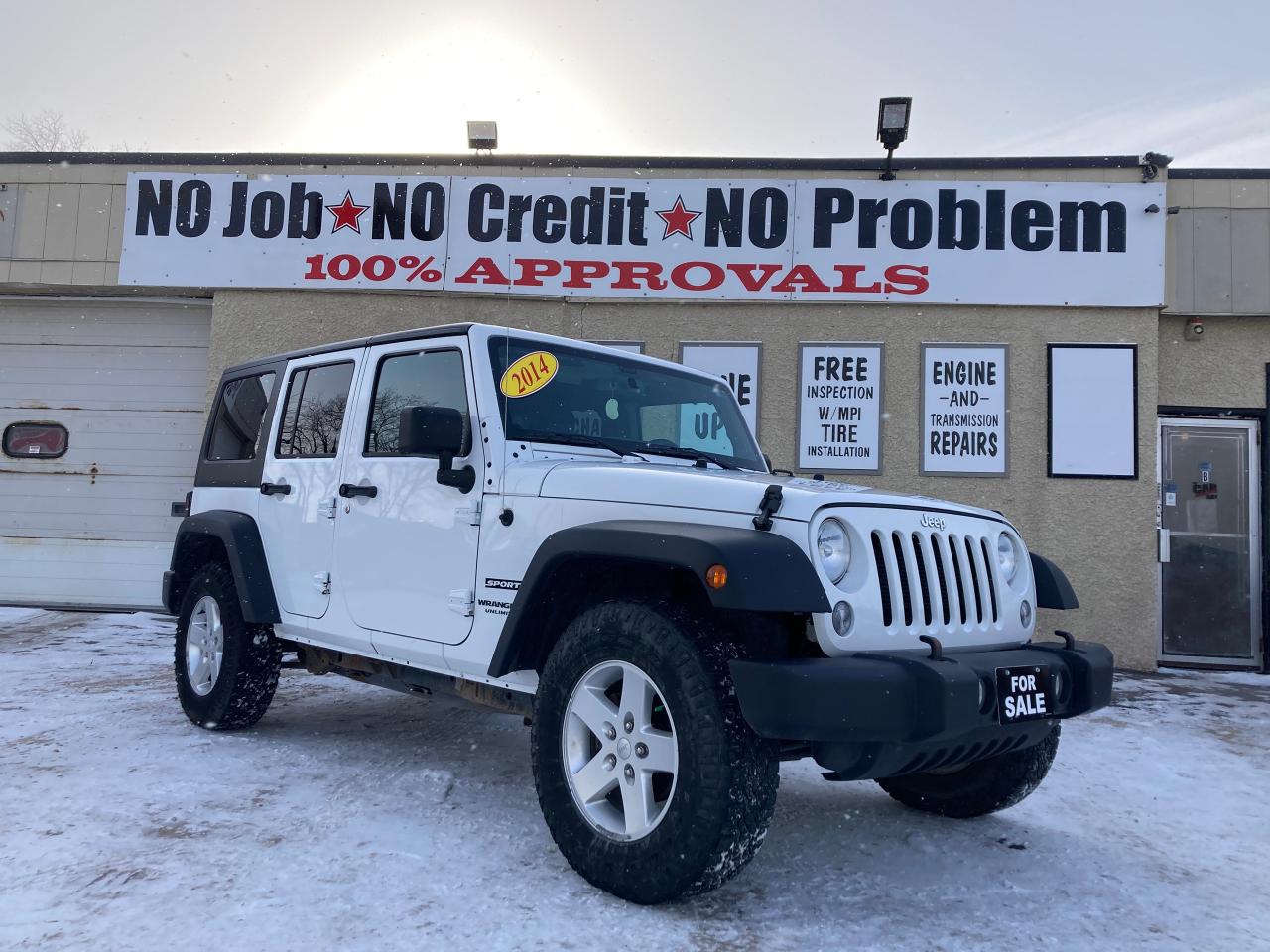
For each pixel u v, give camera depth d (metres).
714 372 8.62
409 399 3.97
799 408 8.52
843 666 2.59
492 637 3.36
